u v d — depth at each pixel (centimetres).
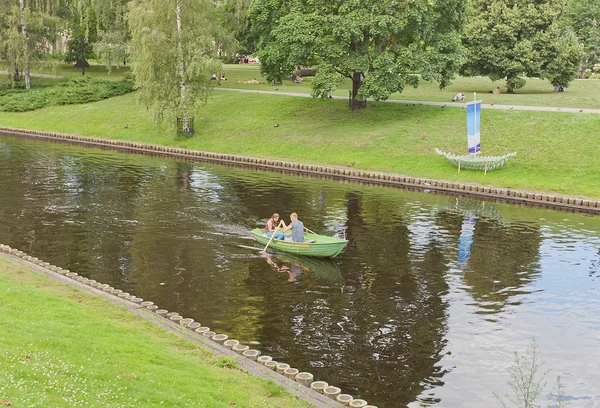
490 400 1492
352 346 1759
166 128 6184
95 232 2870
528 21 6900
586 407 1475
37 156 5172
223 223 3105
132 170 4647
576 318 2020
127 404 1111
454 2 5547
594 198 3831
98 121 6706
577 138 4703
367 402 1458
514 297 2200
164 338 1609
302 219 3262
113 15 7925
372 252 2706
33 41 8112
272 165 4994
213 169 4831
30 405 1018
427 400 1480
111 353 1360
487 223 3291
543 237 3027
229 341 1689
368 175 4559
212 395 1236
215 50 6456
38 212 3225
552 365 1684
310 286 2252
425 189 4262
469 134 4519
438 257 2653
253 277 2331
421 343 1795
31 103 7444
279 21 5750
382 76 5447
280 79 6088
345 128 5591
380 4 5453
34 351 1278
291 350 1717
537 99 6231
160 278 2278
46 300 1702
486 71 7075
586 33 9950
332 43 5641
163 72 5744
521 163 4516
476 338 1842
